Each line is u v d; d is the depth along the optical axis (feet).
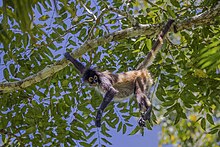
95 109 42.19
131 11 42.24
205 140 54.24
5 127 42.93
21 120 43.01
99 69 42.32
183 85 39.24
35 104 42.75
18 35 39.60
